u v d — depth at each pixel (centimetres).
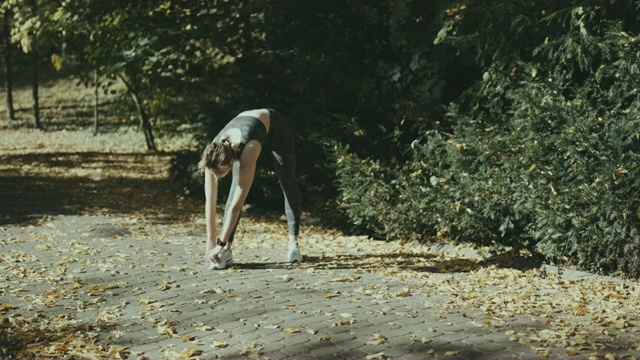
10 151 2466
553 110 792
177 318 573
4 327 552
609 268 743
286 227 1091
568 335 513
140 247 901
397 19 1044
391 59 1143
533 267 779
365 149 1072
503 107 957
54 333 538
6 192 1491
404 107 1036
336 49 1187
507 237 853
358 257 838
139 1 1370
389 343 501
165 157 2336
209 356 482
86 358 484
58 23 1427
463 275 741
